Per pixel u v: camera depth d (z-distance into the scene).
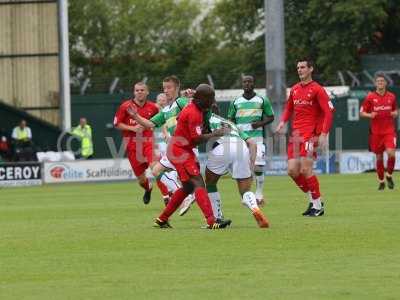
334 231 36.12
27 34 103.88
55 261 30.17
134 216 45.00
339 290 24.66
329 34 124.44
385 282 25.67
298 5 126.56
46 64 103.75
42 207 53.16
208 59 151.00
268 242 33.28
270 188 65.44
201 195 37.38
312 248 31.73
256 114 51.12
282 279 26.33
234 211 46.31
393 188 62.03
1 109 102.25
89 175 85.56
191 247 32.44
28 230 39.25
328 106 42.62
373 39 130.62
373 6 123.12
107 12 166.25
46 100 103.69
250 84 51.44
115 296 24.45
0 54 104.50
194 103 36.53
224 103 98.00
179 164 37.38
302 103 43.03
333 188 62.91
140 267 28.67
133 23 166.75
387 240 33.41
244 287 25.31
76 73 160.00
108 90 107.75
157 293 24.72
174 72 159.88
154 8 168.50
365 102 61.12
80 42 164.75
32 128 102.50
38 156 90.94
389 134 61.03
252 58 134.50
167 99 44.62
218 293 24.58
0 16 104.19
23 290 25.50
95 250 32.38
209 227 37.47
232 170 38.00
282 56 82.12
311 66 43.03
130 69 159.62
